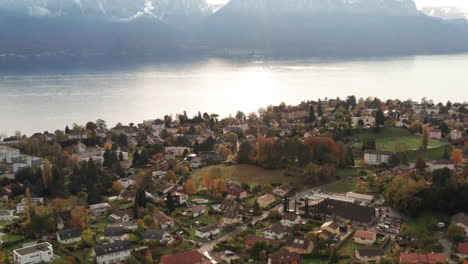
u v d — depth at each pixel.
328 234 199.25
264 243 188.38
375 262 177.25
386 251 188.38
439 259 172.62
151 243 196.88
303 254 183.62
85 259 185.75
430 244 190.88
